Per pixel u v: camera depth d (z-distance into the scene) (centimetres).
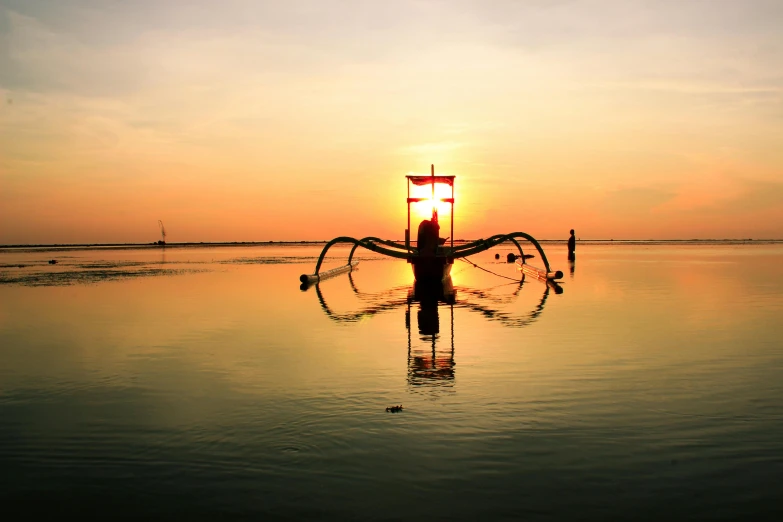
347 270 3766
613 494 482
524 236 2948
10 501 486
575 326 1334
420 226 2545
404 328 1343
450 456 561
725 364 935
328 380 857
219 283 2653
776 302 1752
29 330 1338
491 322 1416
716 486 495
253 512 461
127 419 688
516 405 720
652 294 2011
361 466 540
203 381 862
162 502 480
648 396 755
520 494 484
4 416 704
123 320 1493
